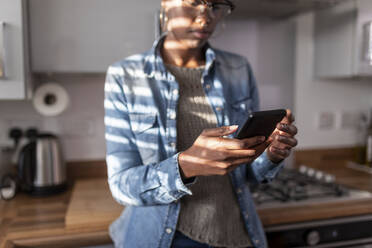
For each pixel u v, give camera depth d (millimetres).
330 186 1509
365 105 2035
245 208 960
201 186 896
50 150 1465
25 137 1598
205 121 924
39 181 1441
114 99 895
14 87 1237
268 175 931
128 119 902
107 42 1354
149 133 893
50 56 1320
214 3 853
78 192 1457
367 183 1593
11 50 1220
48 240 1096
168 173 738
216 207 900
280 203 1309
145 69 933
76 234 1119
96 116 1687
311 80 1914
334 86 1967
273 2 1373
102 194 1429
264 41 1781
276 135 811
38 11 1292
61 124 1647
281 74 1843
